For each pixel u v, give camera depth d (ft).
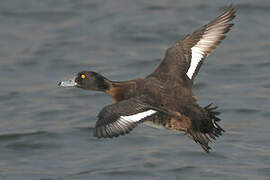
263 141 45.39
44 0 78.18
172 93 32.22
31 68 62.03
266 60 60.59
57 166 43.37
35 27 71.46
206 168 41.78
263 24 68.39
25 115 52.29
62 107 53.31
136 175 41.27
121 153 44.52
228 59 61.26
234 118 49.62
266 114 49.90
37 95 56.24
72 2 77.36
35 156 45.21
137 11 73.72
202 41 34.96
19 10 75.25
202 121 31.37
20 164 44.06
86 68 61.05
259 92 54.29
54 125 49.80
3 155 45.50
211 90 55.16
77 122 49.98
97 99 54.85
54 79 59.47
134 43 66.33
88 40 67.56
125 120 29.81
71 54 64.49
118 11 74.18
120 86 33.65
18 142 47.03
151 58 62.39
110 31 69.10
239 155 43.39
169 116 31.35
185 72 33.88
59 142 46.88
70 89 57.26
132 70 60.08
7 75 60.64
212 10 71.77
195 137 31.42
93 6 76.02
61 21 72.43
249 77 57.52
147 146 45.50
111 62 62.13
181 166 42.16
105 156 44.24
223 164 42.37
